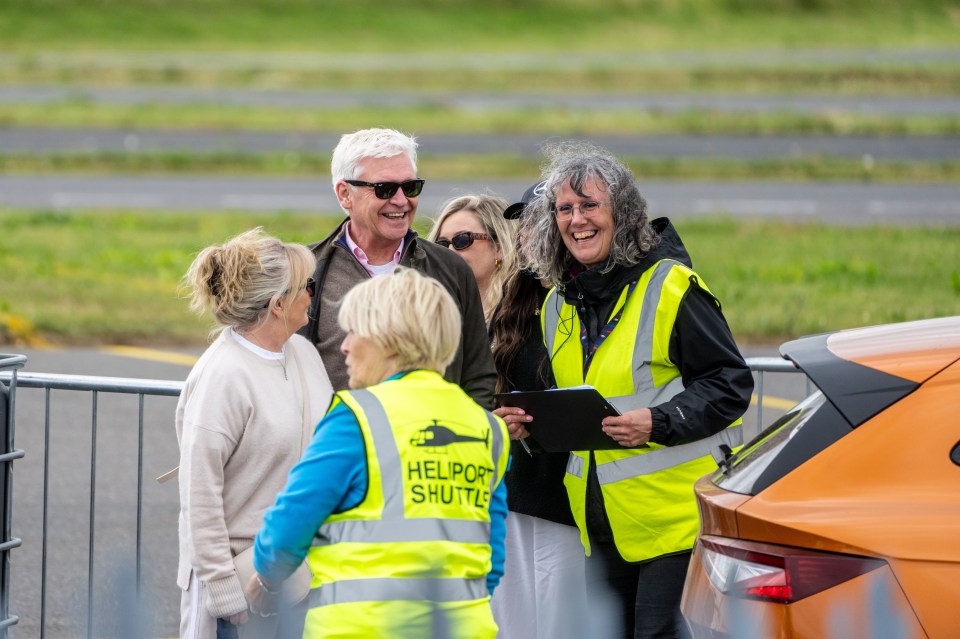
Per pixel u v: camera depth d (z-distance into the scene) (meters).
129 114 78.19
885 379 9.14
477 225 13.90
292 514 8.70
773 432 9.84
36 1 123.94
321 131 74.19
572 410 11.18
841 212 52.38
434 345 9.11
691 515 11.74
